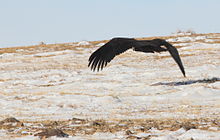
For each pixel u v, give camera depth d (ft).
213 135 32.58
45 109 60.59
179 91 67.87
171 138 30.99
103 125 40.40
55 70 107.24
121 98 66.90
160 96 65.62
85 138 33.47
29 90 82.79
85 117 50.19
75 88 79.61
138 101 63.77
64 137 34.01
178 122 41.37
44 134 34.65
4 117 54.39
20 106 65.10
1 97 76.54
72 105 62.95
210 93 63.82
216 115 46.80
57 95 73.31
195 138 31.76
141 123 41.50
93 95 71.36
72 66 114.32
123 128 37.88
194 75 84.74
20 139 33.99
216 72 86.07
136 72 95.40
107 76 91.91
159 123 41.09
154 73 91.15
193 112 50.44
